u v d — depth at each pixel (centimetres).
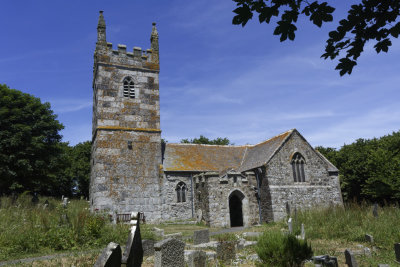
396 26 488
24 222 1521
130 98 2838
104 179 2550
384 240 1477
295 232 1681
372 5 480
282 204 2525
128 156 2681
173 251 946
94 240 1391
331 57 540
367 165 3619
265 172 2583
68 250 1262
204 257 1006
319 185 2744
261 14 482
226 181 2531
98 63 2784
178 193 2756
